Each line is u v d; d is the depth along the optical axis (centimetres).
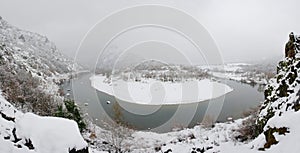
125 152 3097
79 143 1080
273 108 1997
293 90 1741
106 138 3278
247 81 9000
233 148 2119
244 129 2638
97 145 3109
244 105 5266
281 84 2044
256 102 5603
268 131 1573
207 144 2483
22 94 3284
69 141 1053
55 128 1085
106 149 3080
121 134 3312
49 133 1055
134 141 3356
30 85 3928
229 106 5138
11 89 3191
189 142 2798
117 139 3266
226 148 2195
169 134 3509
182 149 2606
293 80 1877
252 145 1777
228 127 3030
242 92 7006
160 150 2914
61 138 1049
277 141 1370
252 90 7450
